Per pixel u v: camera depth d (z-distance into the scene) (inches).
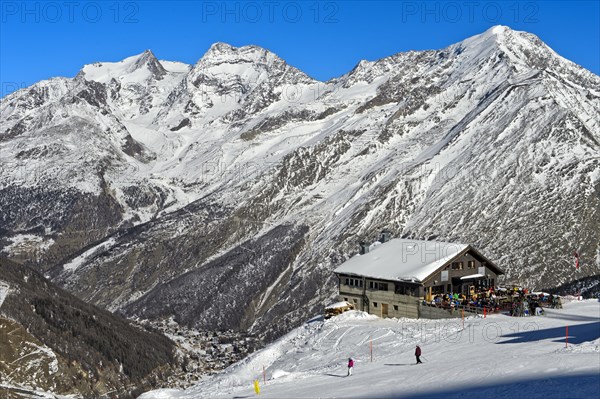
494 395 1347.2
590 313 2517.2
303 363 2397.9
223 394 1947.6
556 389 1311.5
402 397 1477.6
